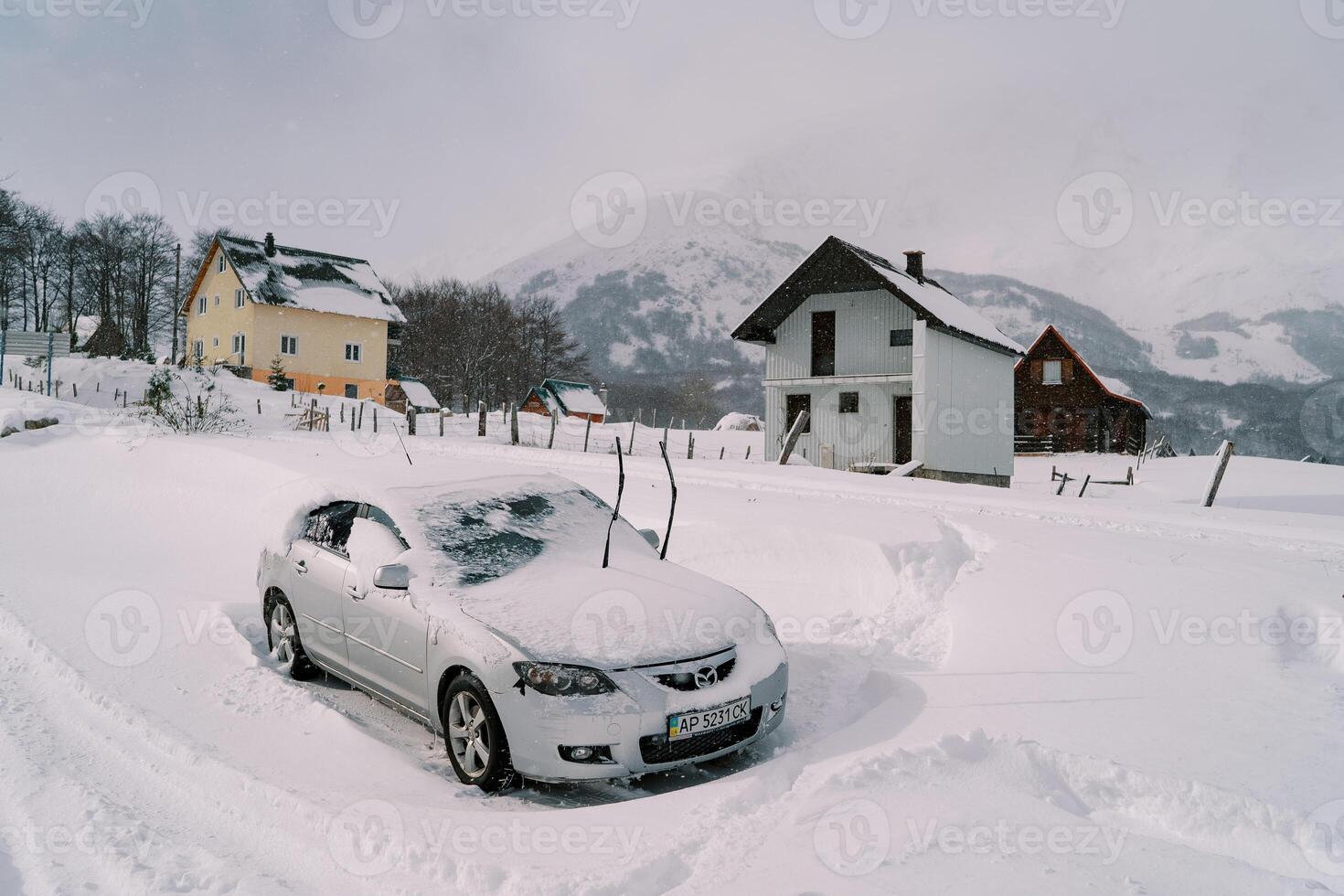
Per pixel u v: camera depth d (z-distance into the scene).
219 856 3.20
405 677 4.48
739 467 17.70
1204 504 14.71
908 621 6.21
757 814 3.36
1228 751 3.60
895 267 30.55
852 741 4.06
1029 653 5.07
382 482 5.36
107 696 4.86
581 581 4.62
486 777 3.84
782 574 7.48
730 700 4.02
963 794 3.40
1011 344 30.06
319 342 47.03
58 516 10.56
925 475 24.11
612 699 3.77
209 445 12.63
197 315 51.38
